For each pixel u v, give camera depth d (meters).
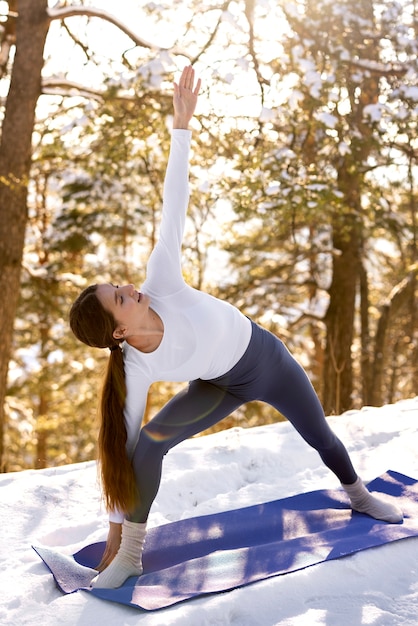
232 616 2.28
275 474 3.78
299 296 14.18
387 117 7.10
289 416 2.77
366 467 3.71
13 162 8.17
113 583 2.51
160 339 2.41
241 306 12.19
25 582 2.59
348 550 2.61
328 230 11.27
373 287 16.11
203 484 3.63
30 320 13.94
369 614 2.24
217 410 2.67
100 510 3.36
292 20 7.36
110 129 7.93
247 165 7.19
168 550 2.87
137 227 13.12
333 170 7.66
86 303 2.36
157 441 2.52
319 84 6.62
